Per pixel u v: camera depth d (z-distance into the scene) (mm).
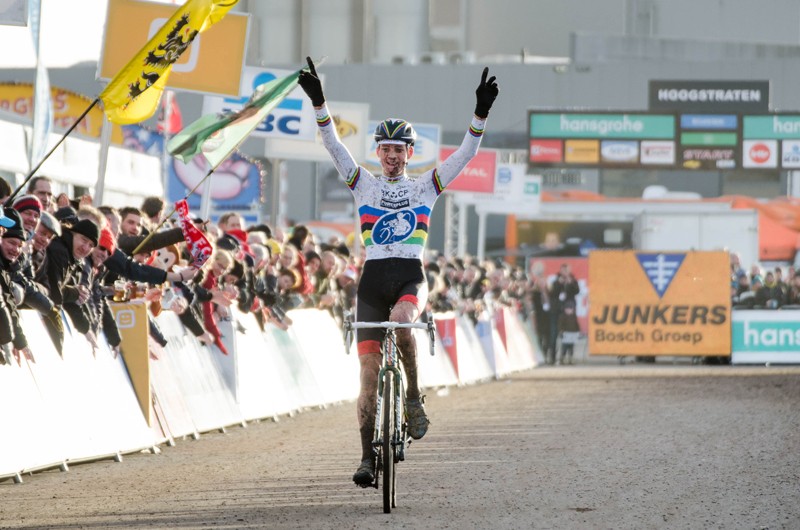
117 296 27359
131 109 27922
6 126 42031
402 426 19203
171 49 26500
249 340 34000
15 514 18234
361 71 139375
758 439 27938
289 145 52656
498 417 34625
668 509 18422
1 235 21172
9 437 21750
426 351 48062
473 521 17438
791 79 136125
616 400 40750
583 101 137375
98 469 23672
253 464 24359
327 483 21547
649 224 87438
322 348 40219
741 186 134625
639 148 87750
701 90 100312
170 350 29266
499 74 138375
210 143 32188
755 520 17406
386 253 19047
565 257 99312
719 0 170250
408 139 19234
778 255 101438
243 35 34875
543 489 20594
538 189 88250
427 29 166750
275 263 38969
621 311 69375
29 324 23266
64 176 46250
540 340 75500
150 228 30172
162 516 17969
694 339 68688
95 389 25031
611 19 170625
